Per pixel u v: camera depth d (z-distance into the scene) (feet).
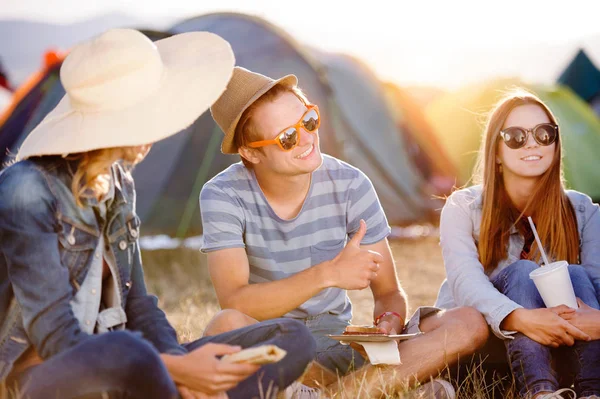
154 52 9.70
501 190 13.23
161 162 30.66
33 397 8.34
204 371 8.96
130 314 10.34
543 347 11.46
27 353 9.36
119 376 8.38
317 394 10.68
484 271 13.23
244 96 12.17
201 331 16.08
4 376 9.16
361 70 37.09
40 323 8.96
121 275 10.08
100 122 9.29
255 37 33.22
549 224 12.98
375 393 11.19
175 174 30.60
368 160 35.27
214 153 30.94
